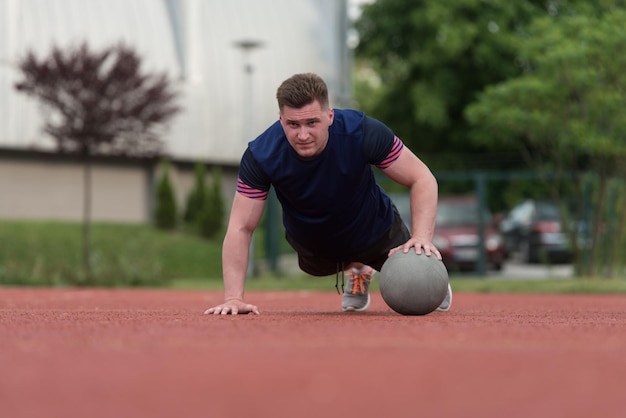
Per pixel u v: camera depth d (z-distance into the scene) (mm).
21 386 3719
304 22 43594
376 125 7898
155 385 3725
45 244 32281
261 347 5160
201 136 39281
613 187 25938
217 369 4195
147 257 32562
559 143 25891
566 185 32031
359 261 8797
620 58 23266
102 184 37406
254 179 7988
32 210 35312
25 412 3090
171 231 37531
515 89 24969
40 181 35594
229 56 40594
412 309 8078
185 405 3193
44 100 29234
